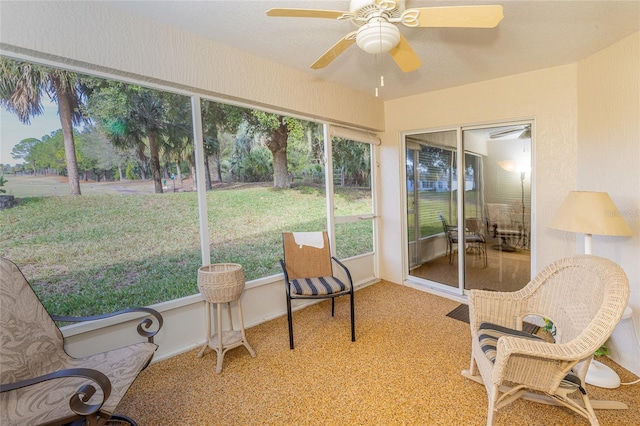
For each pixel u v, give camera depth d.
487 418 1.51
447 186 3.49
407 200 3.91
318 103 3.04
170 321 2.31
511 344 1.34
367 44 1.51
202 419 1.67
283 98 2.73
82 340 1.94
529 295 1.87
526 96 2.83
